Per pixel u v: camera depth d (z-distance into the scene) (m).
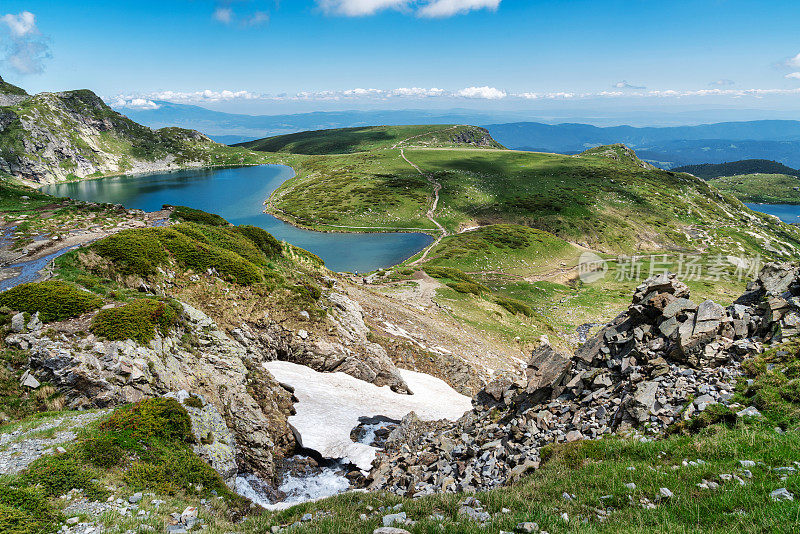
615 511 10.54
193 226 51.31
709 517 9.38
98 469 16.33
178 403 21.52
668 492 10.82
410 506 13.29
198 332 30.23
